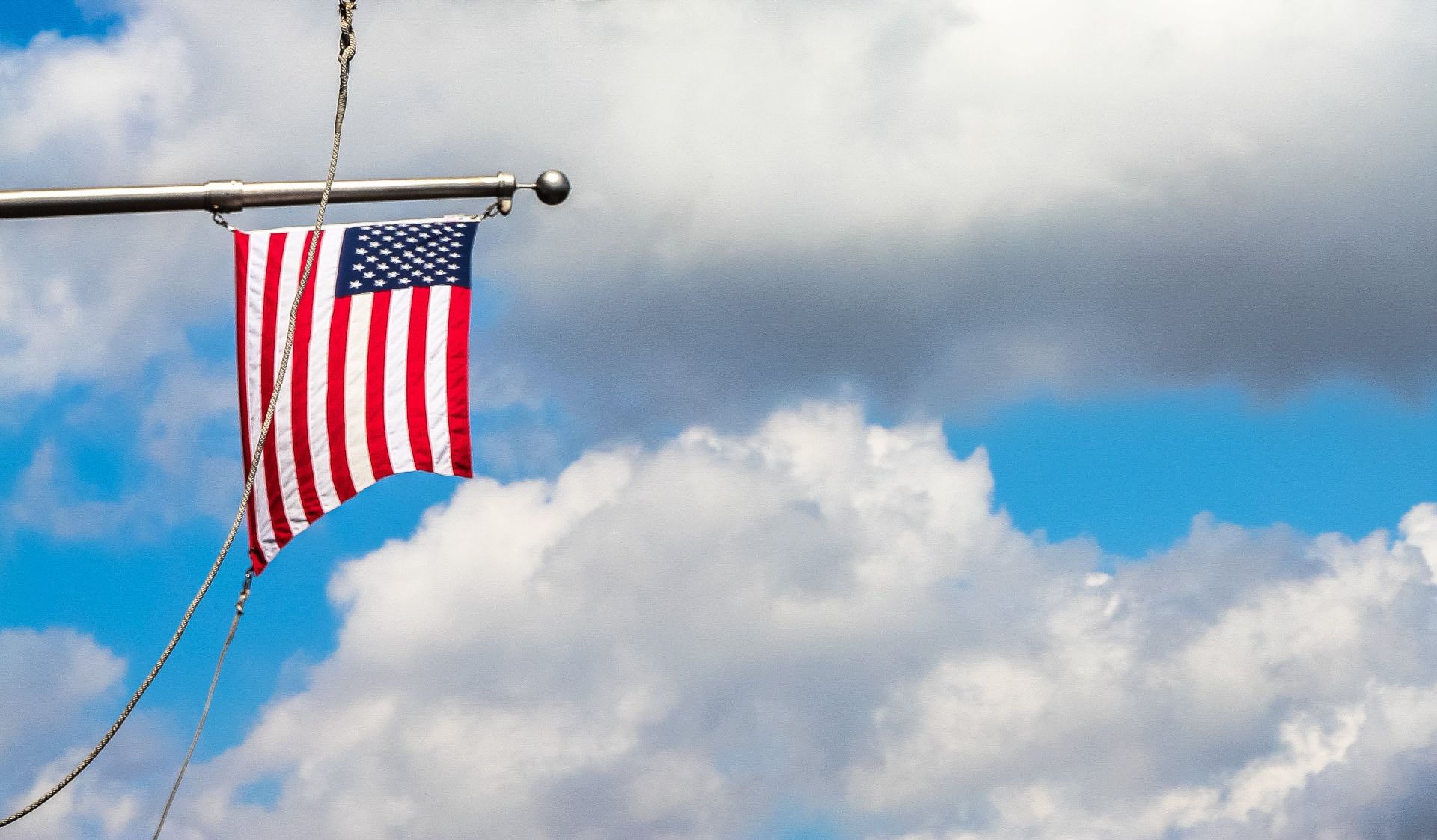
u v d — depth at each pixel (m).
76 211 23.64
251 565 25.53
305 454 26.19
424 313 26.84
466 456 26.31
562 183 26.52
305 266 26.67
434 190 25.77
